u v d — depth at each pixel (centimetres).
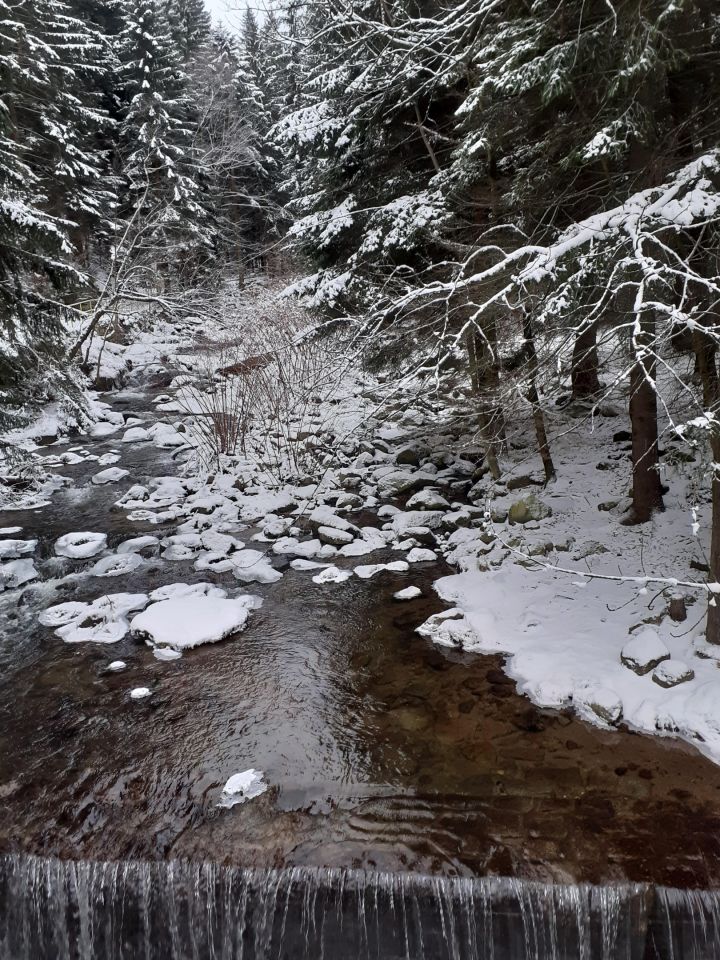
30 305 972
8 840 394
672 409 508
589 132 540
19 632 645
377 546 812
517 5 598
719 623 496
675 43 473
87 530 900
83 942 383
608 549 670
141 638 624
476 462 1059
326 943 360
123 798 423
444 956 353
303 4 823
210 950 372
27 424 998
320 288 895
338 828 390
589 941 342
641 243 399
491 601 643
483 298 606
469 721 488
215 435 1247
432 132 851
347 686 540
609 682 499
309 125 960
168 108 2416
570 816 390
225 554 805
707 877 343
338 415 1268
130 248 1827
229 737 480
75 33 2116
